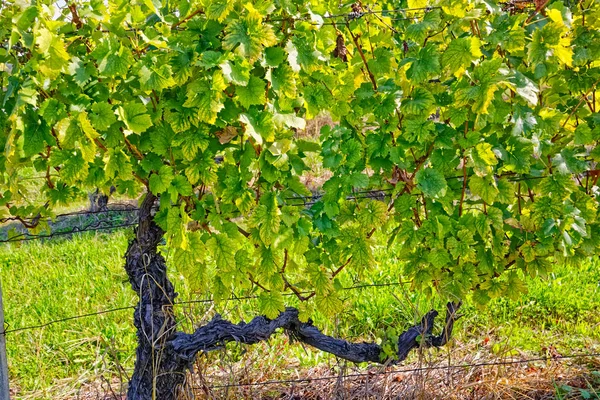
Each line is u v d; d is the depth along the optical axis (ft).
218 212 8.41
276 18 8.10
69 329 15.01
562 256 9.60
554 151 9.64
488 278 9.93
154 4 8.03
